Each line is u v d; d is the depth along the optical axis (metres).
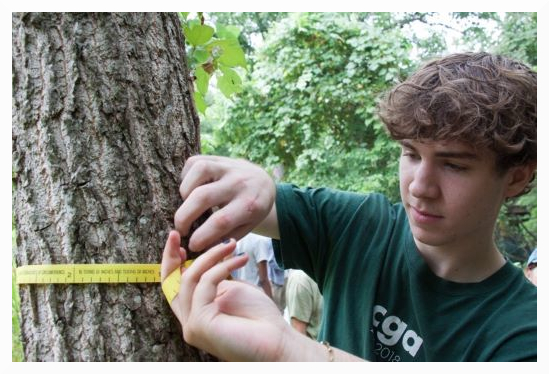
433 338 1.07
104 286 0.89
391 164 5.86
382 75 5.89
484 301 1.06
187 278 0.81
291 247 1.29
